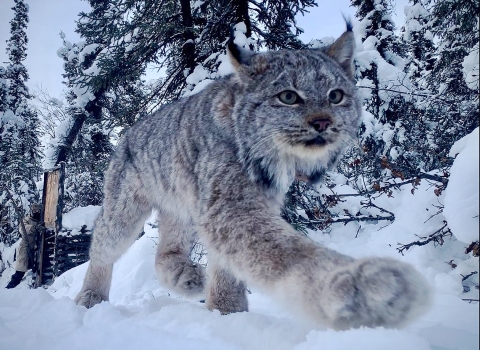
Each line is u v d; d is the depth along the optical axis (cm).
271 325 34
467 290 55
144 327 36
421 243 70
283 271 32
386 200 96
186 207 52
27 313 47
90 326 39
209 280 48
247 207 40
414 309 24
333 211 103
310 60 42
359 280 25
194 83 112
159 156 56
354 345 24
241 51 44
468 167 31
